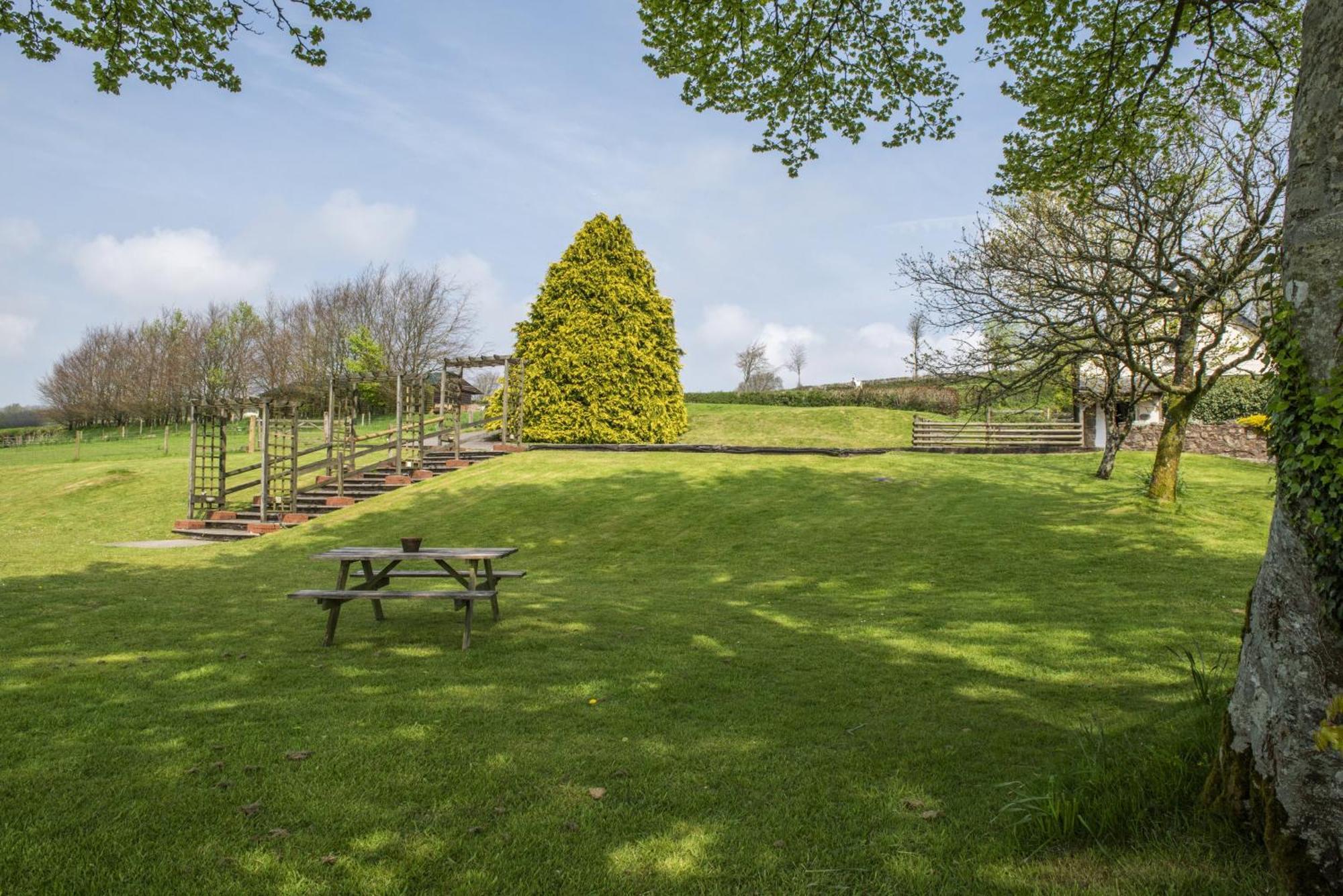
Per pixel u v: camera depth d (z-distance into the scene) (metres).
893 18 9.60
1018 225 18.09
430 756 4.65
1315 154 3.53
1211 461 23.42
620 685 6.24
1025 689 6.17
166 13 8.23
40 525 20.50
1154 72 9.56
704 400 45.44
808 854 3.57
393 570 12.95
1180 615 8.73
